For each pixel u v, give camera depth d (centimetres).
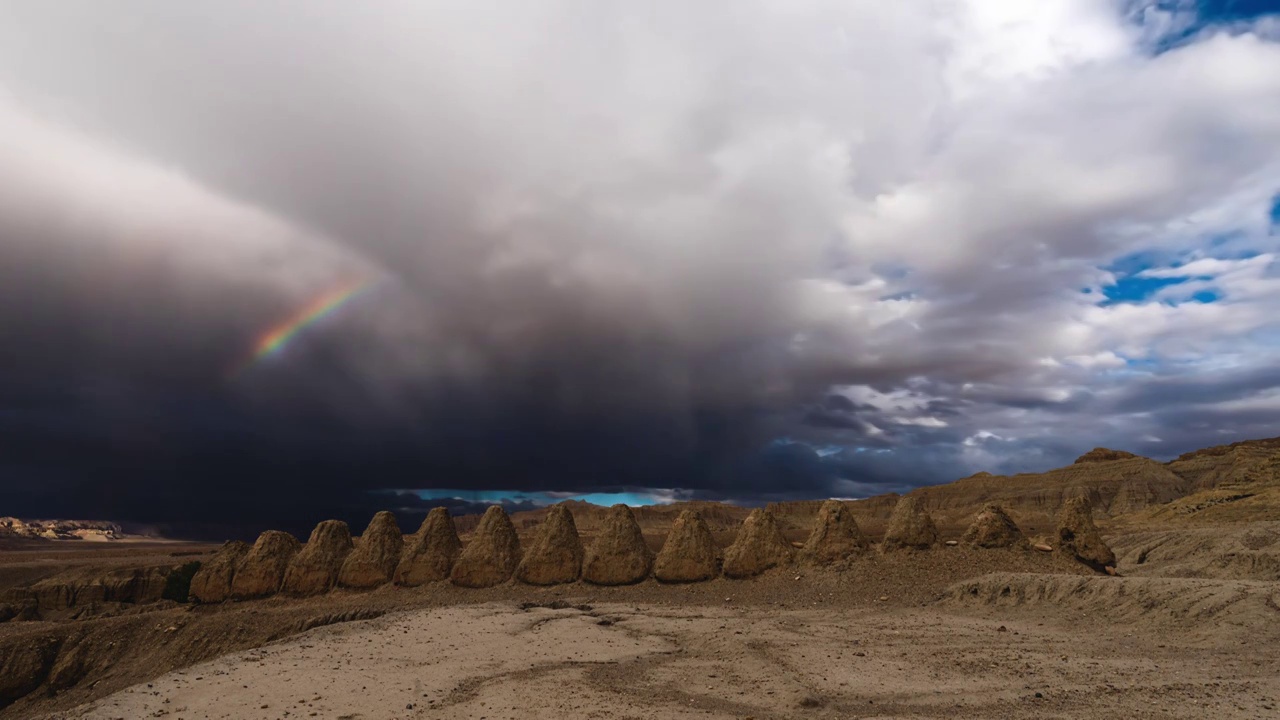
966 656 3734
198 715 2983
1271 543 7356
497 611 5956
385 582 7794
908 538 6944
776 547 7181
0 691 6381
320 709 3005
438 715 2878
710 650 4175
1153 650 3759
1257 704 2658
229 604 7688
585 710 2883
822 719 2688
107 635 6994
